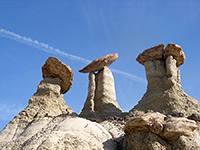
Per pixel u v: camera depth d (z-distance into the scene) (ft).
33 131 66.23
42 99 85.46
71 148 53.31
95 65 101.35
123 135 64.28
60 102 89.66
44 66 95.66
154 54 92.94
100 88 95.96
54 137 54.29
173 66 87.10
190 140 54.34
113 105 91.56
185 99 80.02
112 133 64.90
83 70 103.19
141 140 56.34
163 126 55.31
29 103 84.53
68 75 93.97
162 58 92.79
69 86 96.53
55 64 93.56
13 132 70.74
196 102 80.18
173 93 81.15
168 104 78.33
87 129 61.11
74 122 62.49
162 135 55.11
